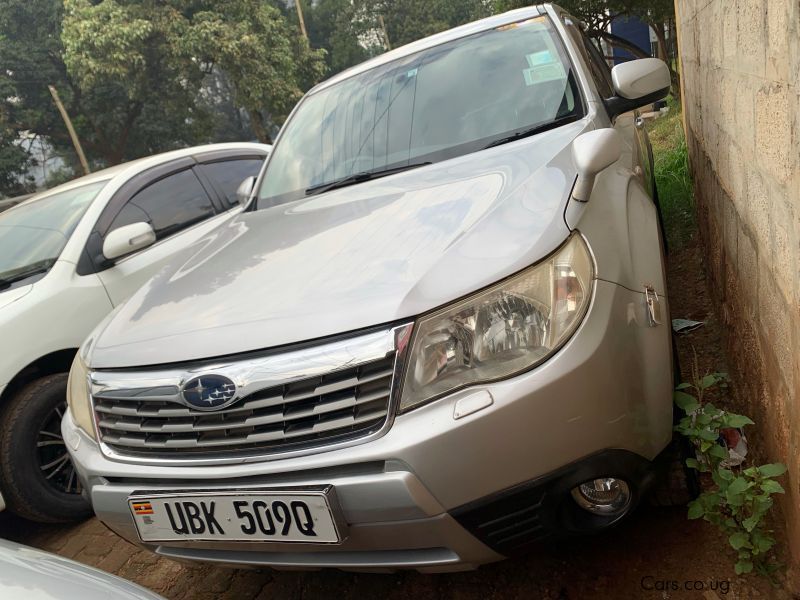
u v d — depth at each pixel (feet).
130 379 5.82
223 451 5.42
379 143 8.96
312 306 5.45
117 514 5.96
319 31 132.36
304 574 7.50
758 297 6.31
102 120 83.05
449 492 4.88
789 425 5.18
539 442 4.91
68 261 11.19
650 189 9.34
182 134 88.63
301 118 10.51
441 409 4.92
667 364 5.64
